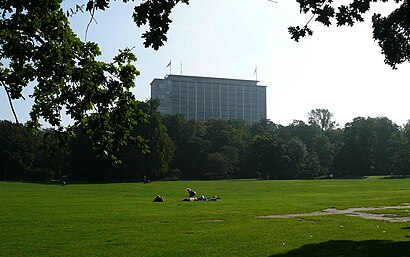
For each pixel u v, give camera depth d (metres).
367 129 119.44
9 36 7.73
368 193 43.25
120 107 8.41
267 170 112.88
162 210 26.23
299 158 113.81
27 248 14.03
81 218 21.91
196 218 21.98
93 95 8.18
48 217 22.33
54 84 8.48
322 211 25.67
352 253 12.65
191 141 116.94
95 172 96.38
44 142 8.94
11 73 8.09
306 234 16.42
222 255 12.63
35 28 7.71
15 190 51.88
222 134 127.31
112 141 8.52
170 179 106.44
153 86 199.38
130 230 17.73
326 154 127.12
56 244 14.68
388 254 12.46
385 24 15.61
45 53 7.88
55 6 7.64
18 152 100.38
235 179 106.88
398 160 111.62
